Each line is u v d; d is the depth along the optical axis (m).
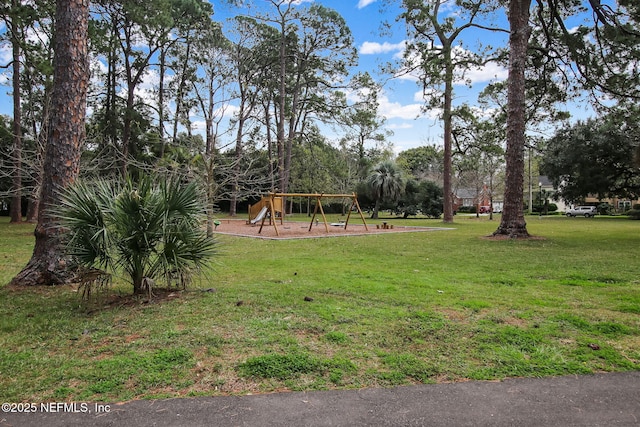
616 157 28.77
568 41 12.91
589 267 6.81
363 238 12.77
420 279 5.82
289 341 3.25
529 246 10.16
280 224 20.81
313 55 28.48
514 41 11.98
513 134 12.24
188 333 3.46
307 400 2.36
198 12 22.20
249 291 5.00
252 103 19.12
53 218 5.45
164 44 23.38
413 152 45.69
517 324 3.70
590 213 37.78
